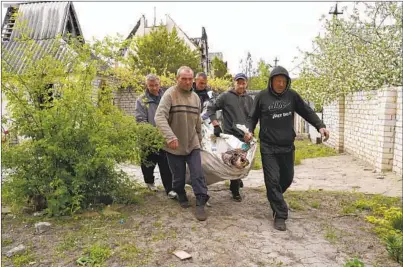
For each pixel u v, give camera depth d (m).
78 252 3.52
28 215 4.59
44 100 4.72
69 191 4.61
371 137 9.30
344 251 3.80
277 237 4.06
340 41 12.14
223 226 4.26
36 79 4.54
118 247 3.61
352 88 10.95
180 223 4.29
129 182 5.12
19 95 4.46
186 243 3.74
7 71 4.41
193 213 4.66
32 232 4.01
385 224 4.59
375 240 4.13
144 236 3.90
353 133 10.98
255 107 4.56
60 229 4.08
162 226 4.18
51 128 4.56
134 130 4.84
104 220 4.37
